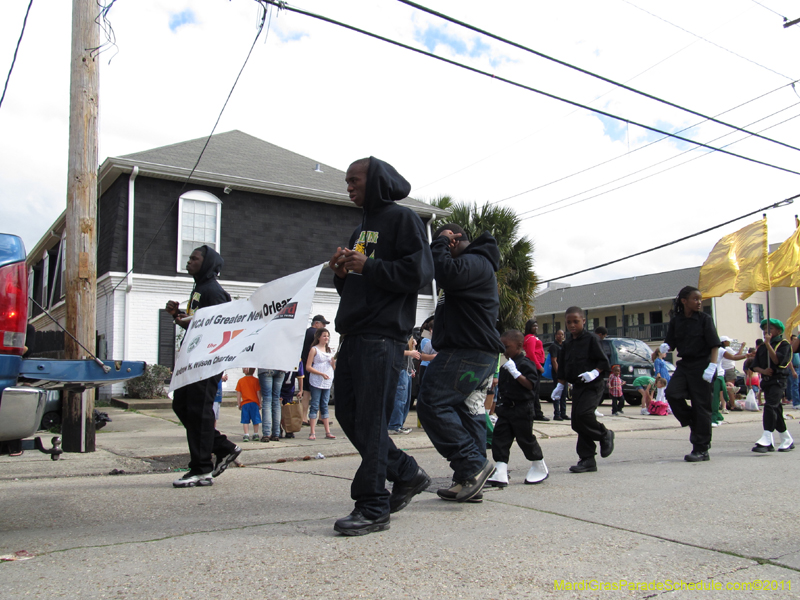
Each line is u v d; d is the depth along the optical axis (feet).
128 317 49.88
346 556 9.52
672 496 14.67
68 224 24.06
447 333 13.24
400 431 30.42
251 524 11.72
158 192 52.34
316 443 26.22
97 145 24.54
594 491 15.39
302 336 12.00
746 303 103.14
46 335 48.93
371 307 10.88
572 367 19.17
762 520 12.18
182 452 22.97
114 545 10.25
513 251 72.33
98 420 30.63
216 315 14.35
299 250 58.49
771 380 24.09
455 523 11.73
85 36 24.25
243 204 56.18
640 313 113.29
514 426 16.40
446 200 77.51
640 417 41.14
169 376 47.83
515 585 8.34
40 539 10.73
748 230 27.17
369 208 11.57
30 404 10.41
